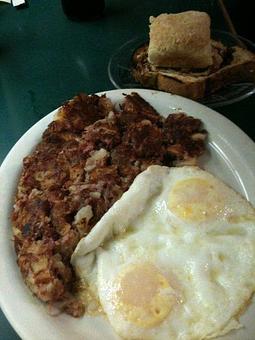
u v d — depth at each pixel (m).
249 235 0.26
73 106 0.32
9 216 0.28
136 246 0.26
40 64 0.40
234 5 0.43
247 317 0.22
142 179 0.28
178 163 0.30
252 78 0.34
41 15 0.45
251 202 0.27
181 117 0.31
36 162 0.30
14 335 0.24
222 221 0.26
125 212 0.26
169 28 0.33
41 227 0.26
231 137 0.30
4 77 0.39
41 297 0.23
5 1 0.46
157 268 0.24
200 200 0.27
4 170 0.30
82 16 0.43
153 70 0.35
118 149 0.30
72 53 0.40
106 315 0.24
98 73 0.38
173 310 0.23
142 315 0.23
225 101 0.33
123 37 0.41
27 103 0.37
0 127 0.35
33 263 0.24
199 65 0.34
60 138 0.31
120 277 0.24
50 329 0.22
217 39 0.37
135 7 0.44
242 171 0.29
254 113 0.33
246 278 0.24
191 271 0.24
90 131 0.31
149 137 0.30
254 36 0.41
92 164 0.29
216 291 0.23
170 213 0.27
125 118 0.32
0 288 0.24
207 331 0.22
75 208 0.27
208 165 0.30
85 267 0.25
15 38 0.43
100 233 0.26
